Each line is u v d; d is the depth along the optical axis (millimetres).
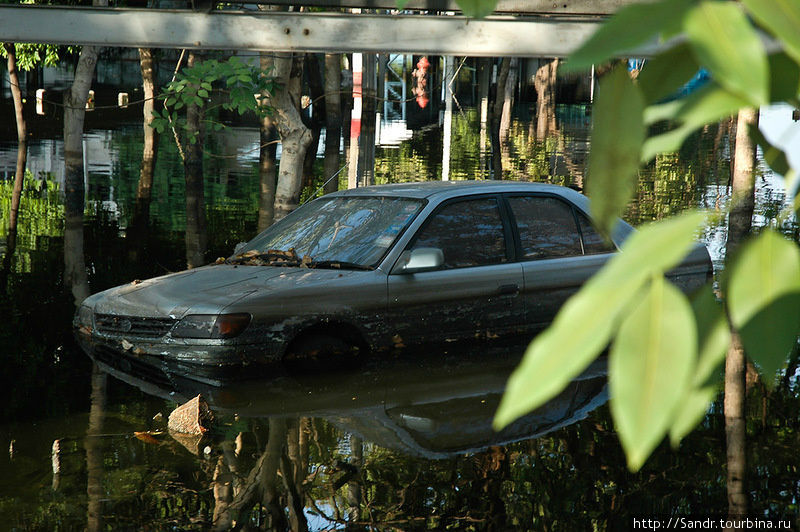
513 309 7391
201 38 9102
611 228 663
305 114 38875
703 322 636
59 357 6941
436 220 7352
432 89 49438
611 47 603
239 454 4820
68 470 4594
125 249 12688
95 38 9047
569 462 4711
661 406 562
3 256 11984
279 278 6957
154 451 4871
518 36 8977
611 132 666
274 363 6543
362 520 3939
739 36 583
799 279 620
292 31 9062
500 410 570
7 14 8930
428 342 7078
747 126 733
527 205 7781
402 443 4984
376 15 9055
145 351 6793
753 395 5855
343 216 7738
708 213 631
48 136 28734
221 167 22656
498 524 3863
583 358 576
